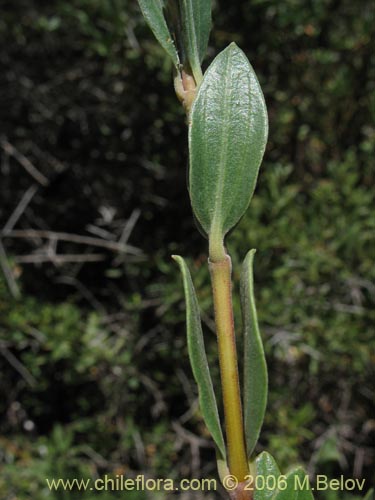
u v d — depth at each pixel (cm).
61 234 89
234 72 16
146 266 91
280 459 88
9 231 88
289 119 90
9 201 96
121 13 83
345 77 90
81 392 97
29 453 92
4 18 89
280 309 86
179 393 95
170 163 91
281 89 90
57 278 94
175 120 88
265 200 87
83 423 93
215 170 16
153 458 92
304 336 87
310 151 94
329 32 89
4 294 89
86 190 94
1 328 88
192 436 92
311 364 88
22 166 96
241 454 15
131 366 91
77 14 84
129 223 89
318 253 86
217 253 16
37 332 88
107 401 94
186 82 17
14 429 97
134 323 92
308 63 89
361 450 94
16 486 88
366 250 88
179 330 92
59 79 89
